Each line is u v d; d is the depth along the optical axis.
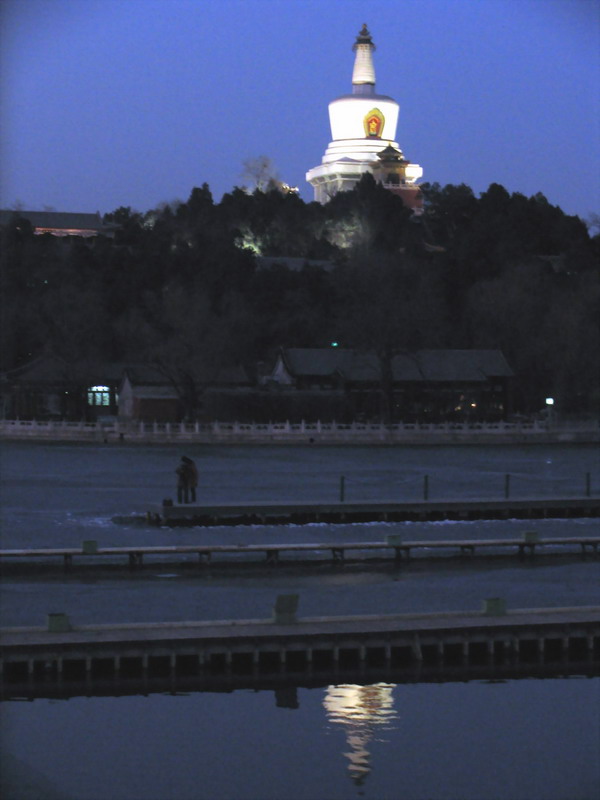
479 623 156.38
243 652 149.25
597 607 166.00
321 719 139.12
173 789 122.31
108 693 146.00
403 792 122.38
